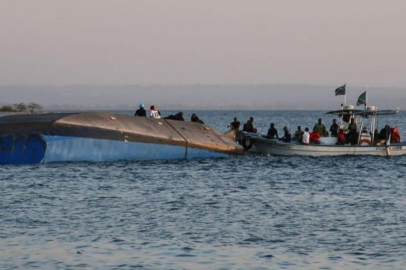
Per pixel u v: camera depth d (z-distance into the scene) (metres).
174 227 66.88
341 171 112.56
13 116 119.31
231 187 93.06
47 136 110.56
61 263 54.62
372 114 131.50
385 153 132.62
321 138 132.00
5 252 57.34
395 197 86.19
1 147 110.00
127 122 118.75
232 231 65.44
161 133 119.50
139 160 116.56
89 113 117.94
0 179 96.12
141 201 80.88
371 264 54.88
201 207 77.38
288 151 129.88
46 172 102.62
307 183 98.44
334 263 55.16
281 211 75.50
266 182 98.62
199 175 104.06
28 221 68.81
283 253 57.97
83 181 95.56
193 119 136.25
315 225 68.31
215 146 124.50
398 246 60.03
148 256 56.72
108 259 55.78
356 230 66.12
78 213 73.12
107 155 113.62
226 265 54.69
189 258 56.31
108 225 67.38
